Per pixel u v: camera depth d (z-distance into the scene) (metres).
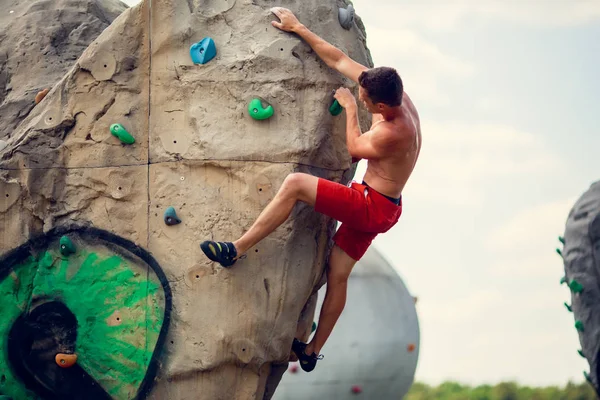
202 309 7.43
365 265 15.60
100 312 7.60
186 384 7.46
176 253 7.50
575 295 13.12
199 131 7.53
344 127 7.84
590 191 13.40
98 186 7.65
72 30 9.08
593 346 12.87
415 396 23.44
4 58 8.88
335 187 7.23
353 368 14.65
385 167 7.28
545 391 22.84
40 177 7.70
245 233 7.26
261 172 7.46
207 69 7.57
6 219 7.71
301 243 7.58
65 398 7.61
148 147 7.62
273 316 7.47
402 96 7.18
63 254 7.65
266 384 7.86
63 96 7.76
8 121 8.50
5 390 7.65
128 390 7.54
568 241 13.30
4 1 9.37
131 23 7.71
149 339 7.50
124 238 7.59
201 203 7.48
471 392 23.31
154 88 7.65
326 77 7.68
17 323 7.67
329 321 7.72
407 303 15.62
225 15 7.72
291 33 7.68
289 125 7.55
